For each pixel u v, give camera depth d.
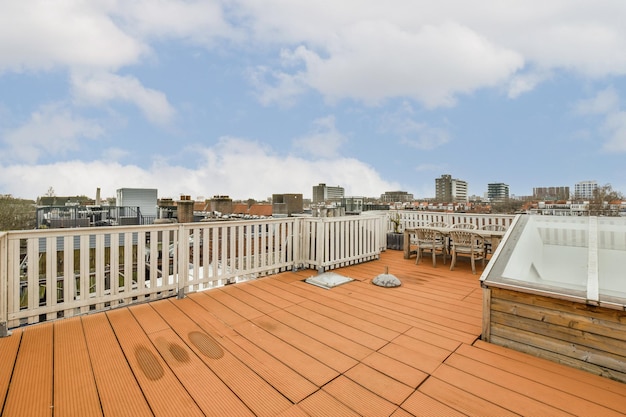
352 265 5.98
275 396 1.94
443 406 1.85
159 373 2.19
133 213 19.53
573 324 2.26
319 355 2.46
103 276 3.41
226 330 2.94
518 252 3.09
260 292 4.17
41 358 2.37
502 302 2.61
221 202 20.48
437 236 6.73
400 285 4.53
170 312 3.40
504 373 2.20
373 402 1.88
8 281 2.82
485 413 1.79
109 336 2.77
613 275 3.05
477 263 6.20
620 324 2.08
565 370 2.23
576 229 3.43
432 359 2.40
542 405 1.85
